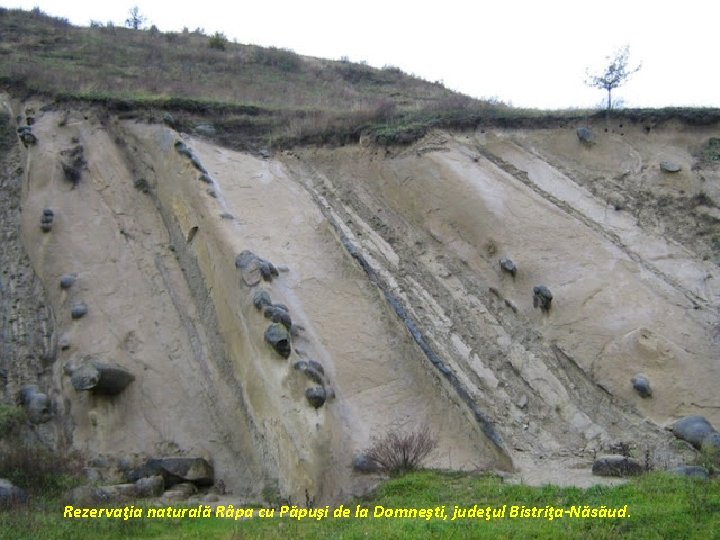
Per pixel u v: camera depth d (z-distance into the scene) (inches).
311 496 373.1
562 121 661.3
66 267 520.1
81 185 578.6
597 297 496.7
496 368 468.1
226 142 658.8
